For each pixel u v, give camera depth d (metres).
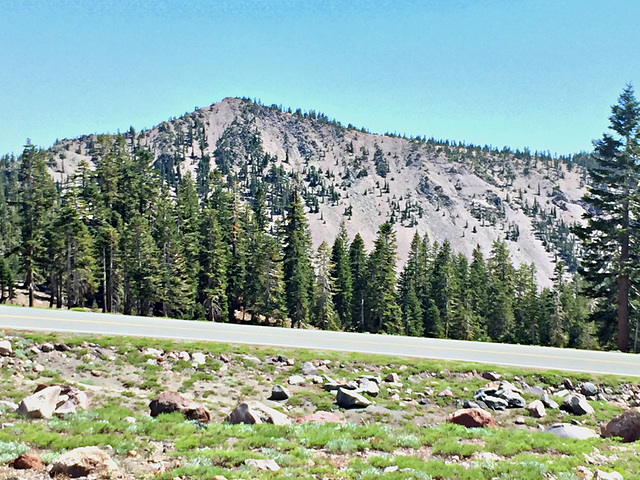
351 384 22.16
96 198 80.88
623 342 43.09
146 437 13.49
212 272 77.44
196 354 24.03
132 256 70.12
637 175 42.97
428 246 143.38
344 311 89.81
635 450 14.77
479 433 16.16
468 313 84.56
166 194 99.88
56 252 69.75
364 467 11.95
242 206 109.44
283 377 23.25
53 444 11.82
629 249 44.75
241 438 14.02
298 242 85.56
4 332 24.30
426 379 24.08
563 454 14.27
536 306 87.38
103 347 23.95
